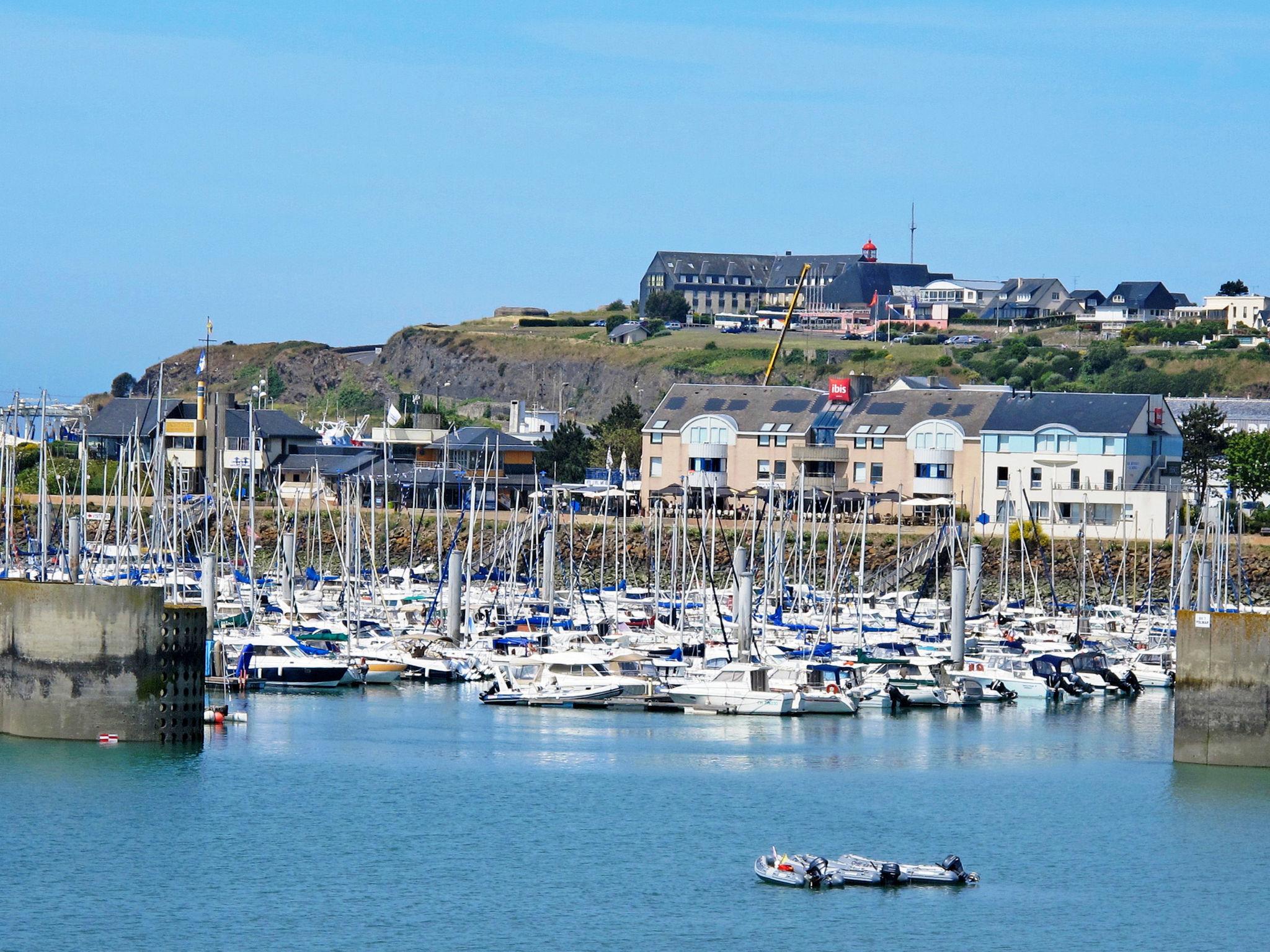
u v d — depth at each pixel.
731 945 83.00
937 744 132.25
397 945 82.50
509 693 146.00
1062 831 103.62
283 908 87.44
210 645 148.00
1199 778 114.81
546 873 93.88
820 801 110.94
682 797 111.62
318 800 108.25
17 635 114.56
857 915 87.38
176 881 91.38
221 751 121.25
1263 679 113.56
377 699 148.00
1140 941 84.50
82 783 108.50
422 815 105.50
